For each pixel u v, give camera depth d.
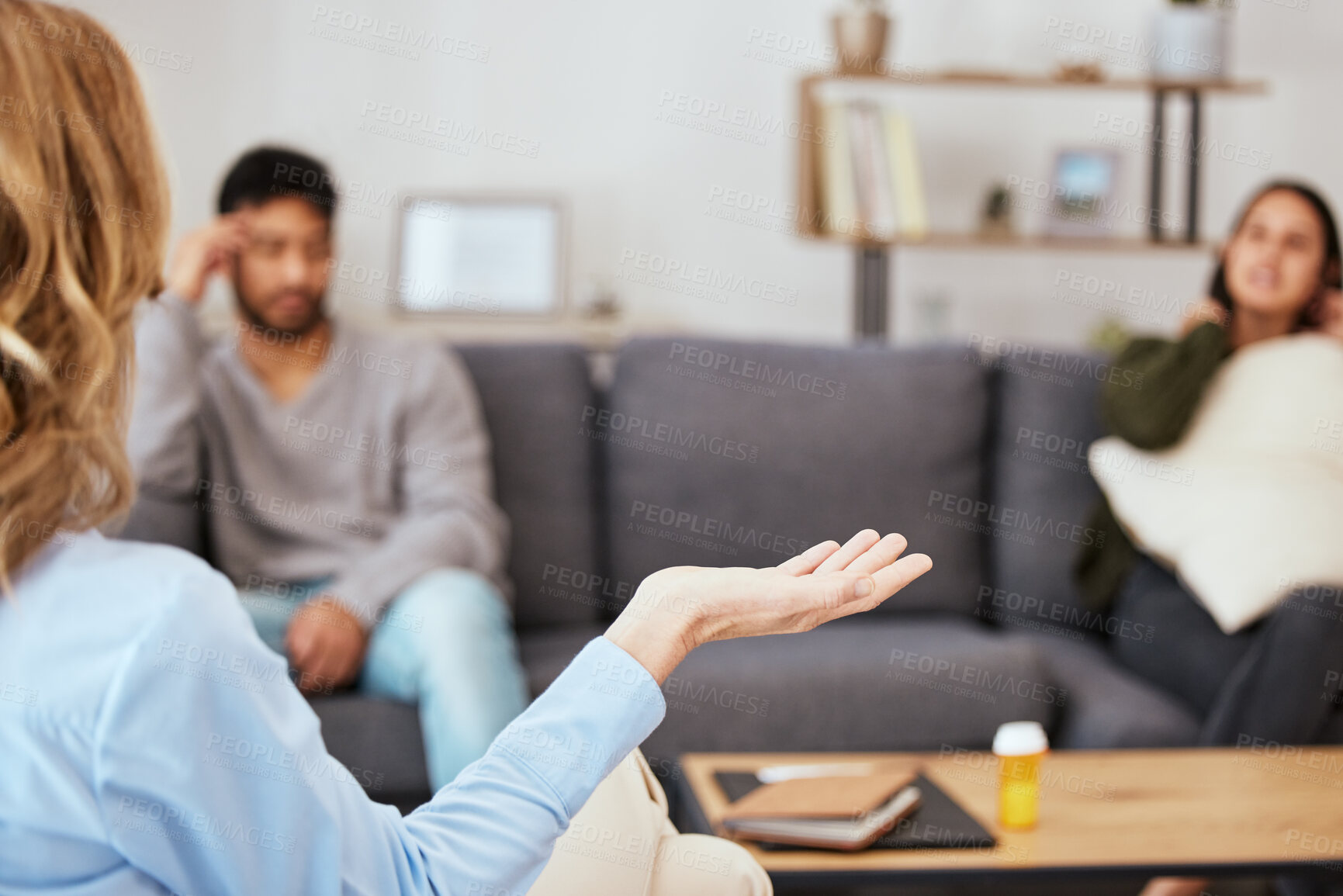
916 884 1.13
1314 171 3.23
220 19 3.40
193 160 3.42
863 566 0.70
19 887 0.51
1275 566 1.76
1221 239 3.41
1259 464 1.95
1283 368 2.05
